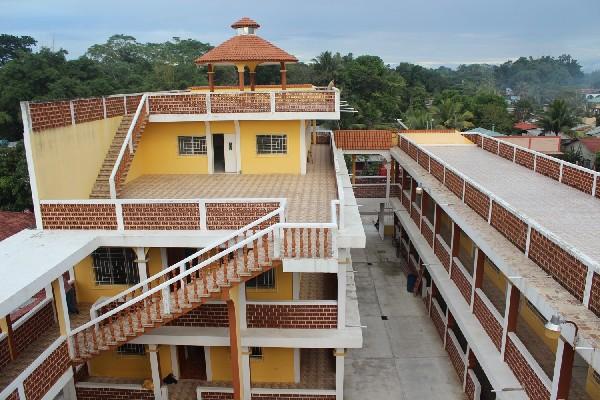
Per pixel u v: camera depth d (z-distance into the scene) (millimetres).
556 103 61281
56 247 10680
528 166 17969
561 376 8094
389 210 29797
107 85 48719
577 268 7938
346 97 51844
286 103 16000
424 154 19484
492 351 11203
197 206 11438
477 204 13234
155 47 87562
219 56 17203
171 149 17469
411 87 73688
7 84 44875
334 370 14430
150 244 11500
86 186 13523
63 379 10750
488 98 67500
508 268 9453
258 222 10688
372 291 20594
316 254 10320
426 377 14461
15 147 35125
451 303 13734
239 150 17391
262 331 11852
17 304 8516
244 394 12414
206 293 10508
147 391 12977
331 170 18234
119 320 11305
